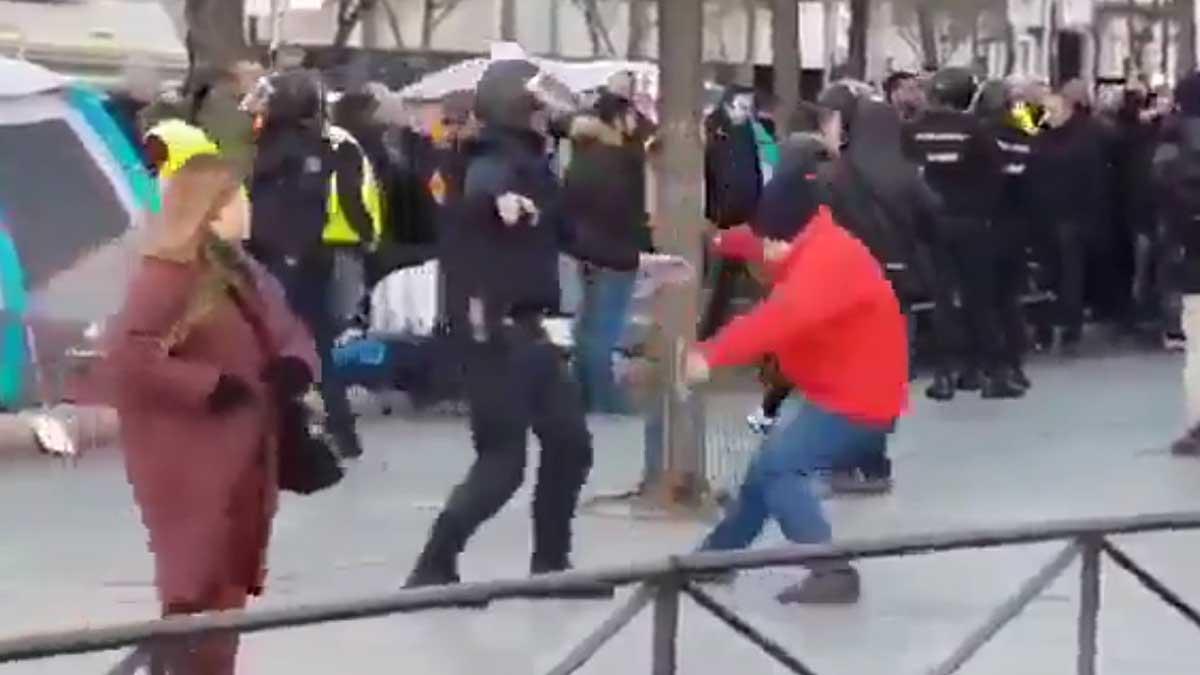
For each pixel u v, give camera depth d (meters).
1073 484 12.00
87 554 9.58
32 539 9.89
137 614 8.45
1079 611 5.93
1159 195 14.03
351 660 7.66
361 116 14.20
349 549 9.78
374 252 13.43
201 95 12.21
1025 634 8.27
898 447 13.31
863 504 11.21
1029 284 18.12
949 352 15.72
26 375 12.00
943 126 15.00
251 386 6.22
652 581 4.94
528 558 9.55
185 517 6.18
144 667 4.29
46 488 11.14
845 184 11.45
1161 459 12.96
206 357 6.16
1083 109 17.47
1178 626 8.45
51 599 8.72
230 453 6.19
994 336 15.79
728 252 8.99
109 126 12.61
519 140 8.37
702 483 10.68
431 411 14.25
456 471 12.05
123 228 12.06
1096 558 5.87
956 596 8.91
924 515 10.85
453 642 7.95
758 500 8.55
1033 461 12.85
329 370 12.16
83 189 12.21
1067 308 18.44
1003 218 15.55
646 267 10.57
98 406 7.54
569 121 11.79
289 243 11.78
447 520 8.49
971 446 13.40
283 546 9.80
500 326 8.45
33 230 12.08
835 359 8.38
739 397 13.12
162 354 6.12
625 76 12.02
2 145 12.17
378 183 13.99
